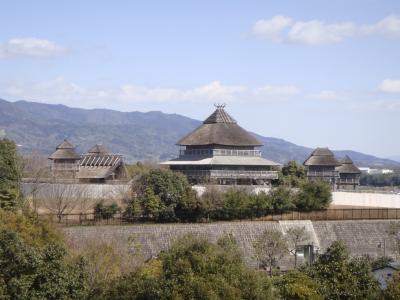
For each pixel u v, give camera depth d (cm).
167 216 10006
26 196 9881
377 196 12388
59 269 4728
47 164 13662
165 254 4816
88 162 15175
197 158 13588
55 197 10181
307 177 14925
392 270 6900
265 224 9938
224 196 10488
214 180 12488
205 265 4434
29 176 11081
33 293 4600
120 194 10950
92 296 4750
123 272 6300
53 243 5169
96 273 5884
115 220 9819
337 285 5044
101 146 17262
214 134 13575
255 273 4628
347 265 5212
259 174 13238
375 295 5019
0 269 4694
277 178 13350
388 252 10100
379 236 10400
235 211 10388
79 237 8256
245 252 9444
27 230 6469
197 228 9475
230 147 13562
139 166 16350
